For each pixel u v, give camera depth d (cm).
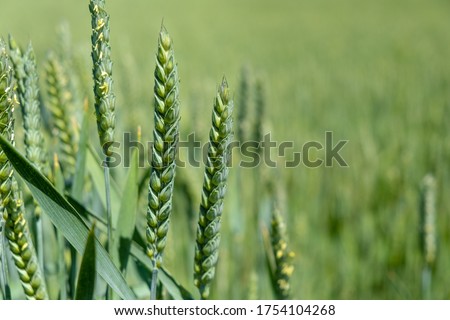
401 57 365
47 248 66
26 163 51
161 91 50
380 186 151
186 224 93
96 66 52
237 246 88
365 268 120
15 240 52
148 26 609
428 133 186
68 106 62
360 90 252
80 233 53
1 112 50
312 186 152
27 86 55
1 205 51
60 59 68
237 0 1005
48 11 752
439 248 115
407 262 119
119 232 56
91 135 74
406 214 129
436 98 231
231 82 183
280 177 93
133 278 65
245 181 120
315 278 115
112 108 52
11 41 55
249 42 475
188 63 340
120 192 62
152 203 52
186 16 758
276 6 911
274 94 239
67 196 58
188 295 57
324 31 565
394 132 188
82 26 512
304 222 119
